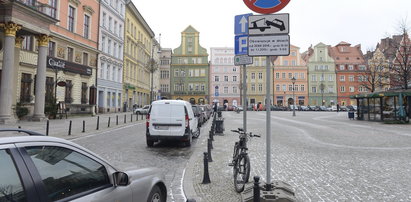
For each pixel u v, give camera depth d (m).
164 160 8.16
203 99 74.50
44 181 2.04
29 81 22.80
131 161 7.97
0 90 17.80
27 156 2.00
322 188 5.21
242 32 6.54
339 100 73.31
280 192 4.23
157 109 10.49
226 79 74.62
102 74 36.22
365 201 4.52
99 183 2.56
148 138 10.40
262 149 9.81
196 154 8.81
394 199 4.61
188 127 10.46
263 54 4.16
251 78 73.69
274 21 4.13
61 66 26.23
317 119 29.72
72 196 2.22
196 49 75.12
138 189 3.04
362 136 13.90
